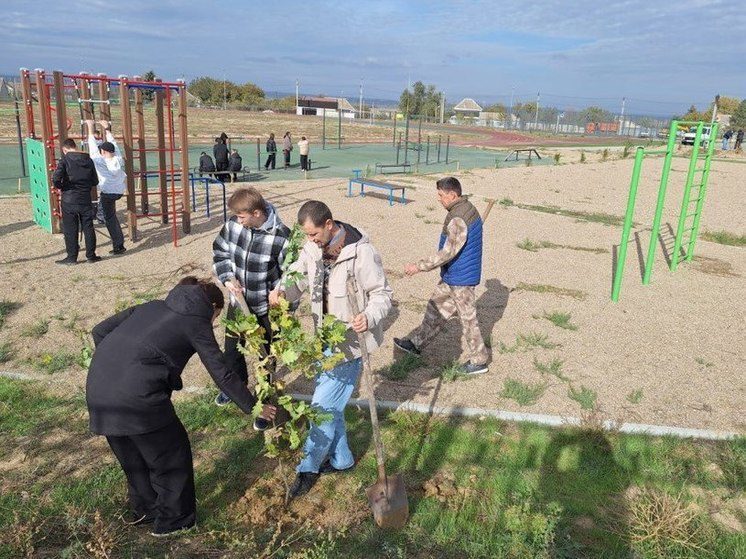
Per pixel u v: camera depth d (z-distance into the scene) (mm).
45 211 10734
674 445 4766
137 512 3656
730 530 3865
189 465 3553
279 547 3467
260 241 4512
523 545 3588
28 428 4605
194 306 3348
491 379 5867
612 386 5855
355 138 44656
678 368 6328
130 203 10211
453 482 4219
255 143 35281
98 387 3230
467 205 5531
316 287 3824
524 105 102000
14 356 5824
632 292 8844
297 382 5516
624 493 4164
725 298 8758
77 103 10664
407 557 3506
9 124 34281
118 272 8625
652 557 3570
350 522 3787
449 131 63531
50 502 3762
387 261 9961
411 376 5824
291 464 4301
